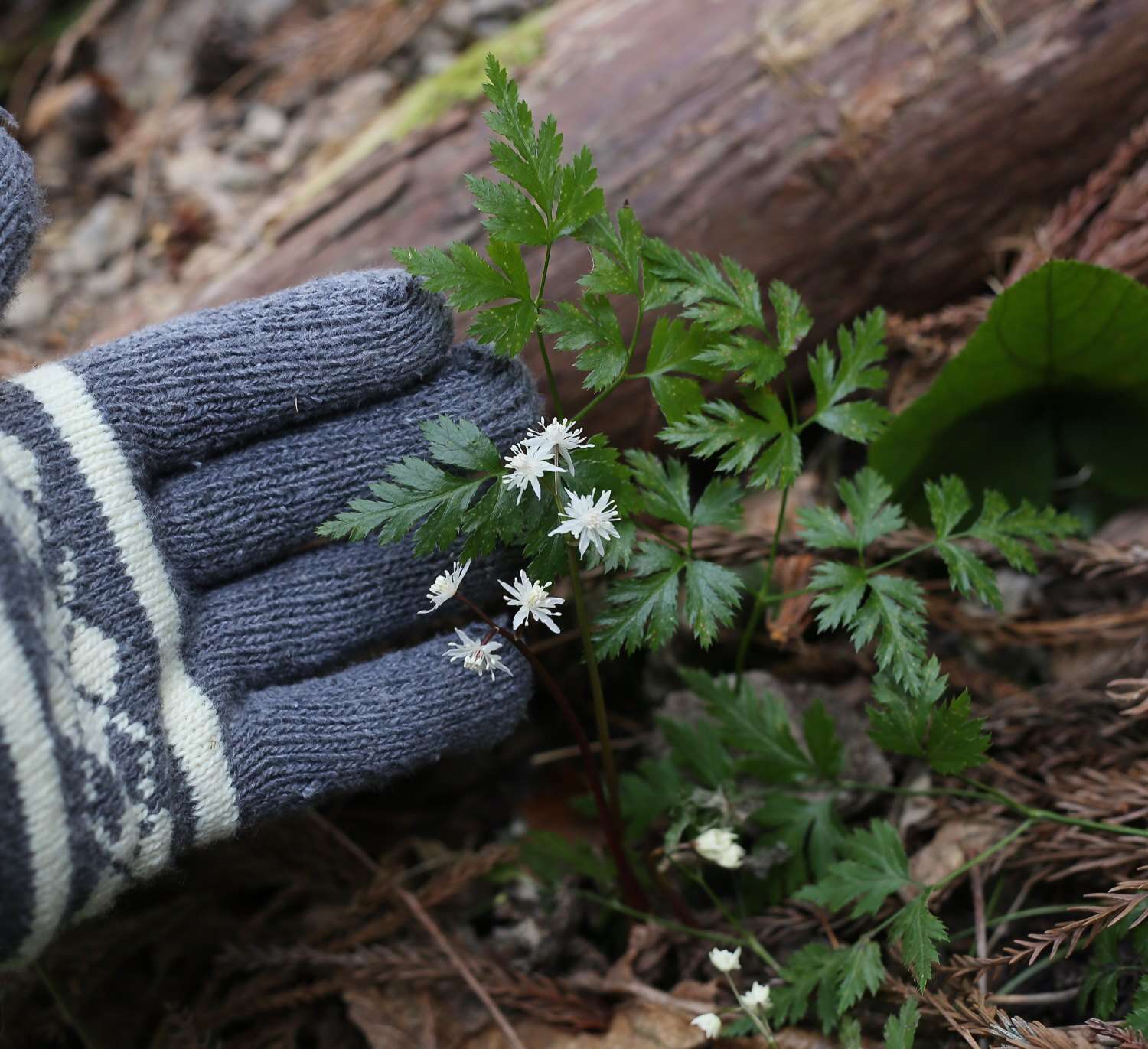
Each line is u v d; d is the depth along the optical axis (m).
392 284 0.52
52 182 0.70
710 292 0.53
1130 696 0.54
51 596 0.51
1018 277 0.60
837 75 0.60
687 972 0.55
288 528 0.53
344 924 0.57
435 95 0.62
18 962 0.50
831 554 0.58
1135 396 0.57
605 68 0.61
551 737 0.60
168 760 0.51
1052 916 0.55
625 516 0.52
